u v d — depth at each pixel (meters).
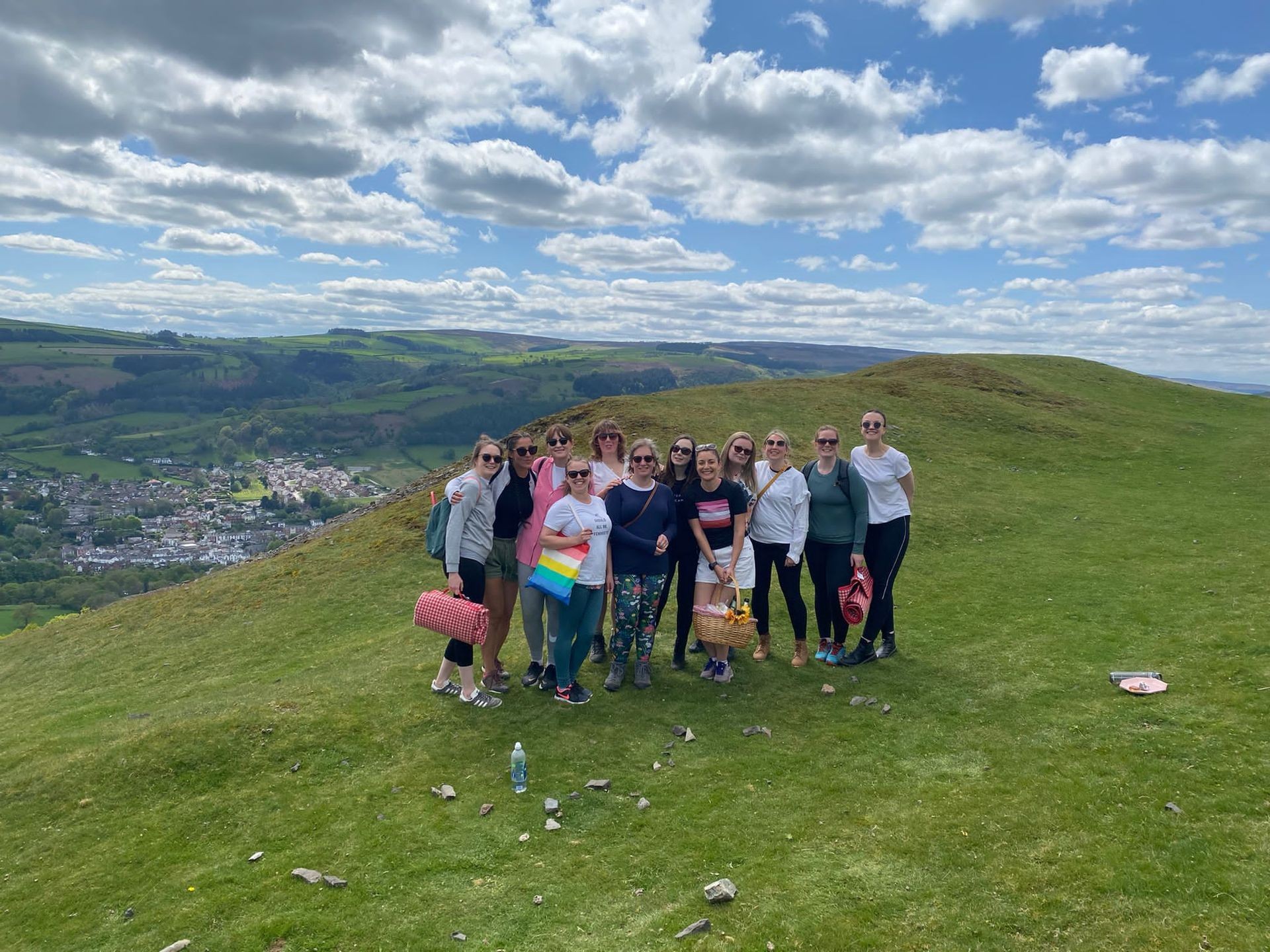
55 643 16.62
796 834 5.57
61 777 7.02
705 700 8.25
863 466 8.86
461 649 8.05
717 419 27.34
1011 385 36.59
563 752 7.14
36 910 5.25
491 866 5.43
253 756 7.18
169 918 5.01
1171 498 20.14
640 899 4.96
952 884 4.80
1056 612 10.77
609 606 10.71
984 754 6.54
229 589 17.83
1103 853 4.89
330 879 5.27
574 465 7.68
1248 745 6.03
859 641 9.97
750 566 8.62
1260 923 4.13
